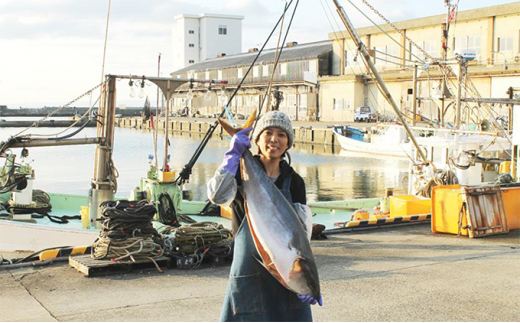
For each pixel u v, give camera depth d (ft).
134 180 93.25
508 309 17.81
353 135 148.46
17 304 18.56
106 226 23.70
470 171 45.55
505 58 137.49
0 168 43.29
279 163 11.43
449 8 66.59
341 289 20.10
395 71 158.81
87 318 16.99
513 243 28.55
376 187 85.76
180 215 40.09
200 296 19.57
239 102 229.86
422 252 26.61
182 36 310.24
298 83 187.32
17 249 33.94
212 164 114.62
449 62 56.70
